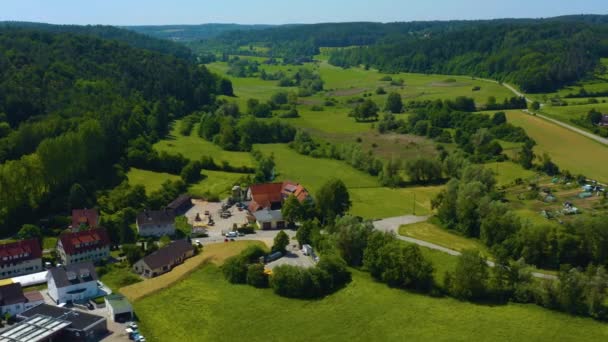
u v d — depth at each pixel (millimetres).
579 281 132250
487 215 178625
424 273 141500
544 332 123688
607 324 127312
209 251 164875
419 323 127562
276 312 133000
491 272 149000
